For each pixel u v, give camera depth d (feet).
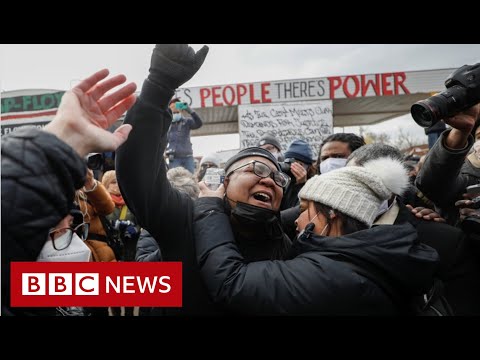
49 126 2.57
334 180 4.38
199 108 25.27
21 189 2.17
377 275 3.86
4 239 2.16
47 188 2.22
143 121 3.93
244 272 3.94
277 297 3.77
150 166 4.05
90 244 9.08
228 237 4.26
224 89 24.56
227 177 4.89
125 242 10.27
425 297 4.31
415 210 5.64
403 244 3.95
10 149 2.25
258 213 4.48
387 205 4.57
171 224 4.64
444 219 5.97
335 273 3.79
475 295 4.99
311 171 10.19
